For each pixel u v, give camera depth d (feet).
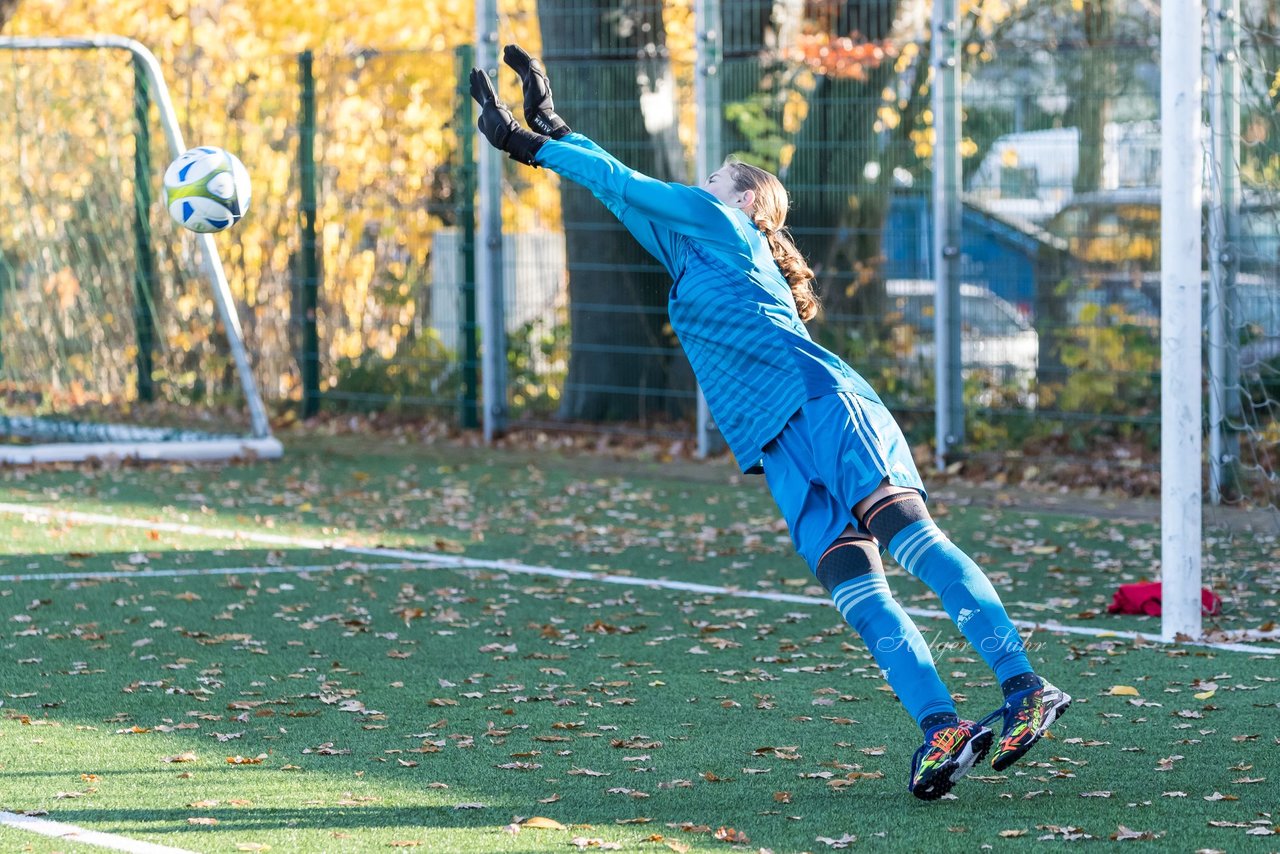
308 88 159.53
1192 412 73.26
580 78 146.51
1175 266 72.79
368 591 85.30
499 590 86.12
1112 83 123.44
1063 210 126.31
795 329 50.31
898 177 133.59
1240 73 111.65
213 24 212.02
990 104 125.80
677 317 51.39
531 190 163.73
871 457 48.24
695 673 68.08
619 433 146.41
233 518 108.58
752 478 128.67
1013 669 47.34
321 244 161.17
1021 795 50.39
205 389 163.63
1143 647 72.38
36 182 151.64
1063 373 128.36
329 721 60.13
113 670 68.18
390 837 46.32
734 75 136.15
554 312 151.23
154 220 160.45
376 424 158.51
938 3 125.08
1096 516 111.14
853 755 55.36
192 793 50.78
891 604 48.73
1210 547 92.84
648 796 50.47
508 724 59.72
